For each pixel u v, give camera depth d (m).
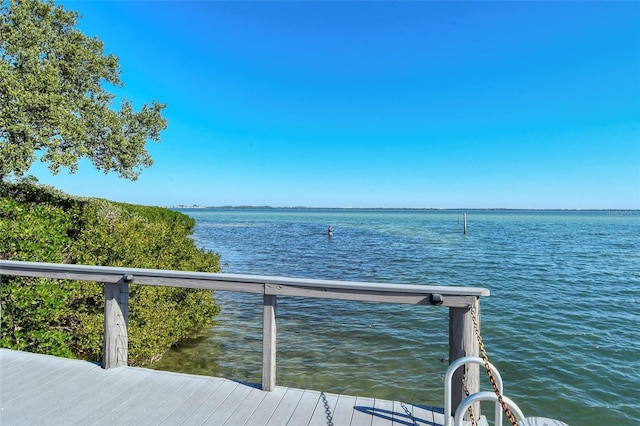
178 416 2.91
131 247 6.59
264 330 3.34
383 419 2.91
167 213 17.05
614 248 27.67
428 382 6.23
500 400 2.02
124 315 3.83
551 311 10.48
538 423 1.65
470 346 2.81
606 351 7.58
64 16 8.69
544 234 43.91
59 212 6.72
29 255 5.43
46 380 3.50
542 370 6.71
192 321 7.91
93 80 9.54
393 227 59.22
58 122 6.67
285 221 84.12
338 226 61.88
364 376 6.43
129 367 3.79
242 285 3.31
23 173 6.57
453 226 63.19
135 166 9.94
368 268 18.12
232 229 52.59
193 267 8.60
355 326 9.06
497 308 10.76
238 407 3.06
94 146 9.02
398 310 10.43
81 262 6.31
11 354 4.09
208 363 6.84
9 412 2.94
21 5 7.25
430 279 15.37
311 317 9.78
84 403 3.09
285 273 16.78
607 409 5.50
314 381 6.23
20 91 6.16
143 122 10.19
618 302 11.57
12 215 5.77
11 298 4.82
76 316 5.89
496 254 23.88
